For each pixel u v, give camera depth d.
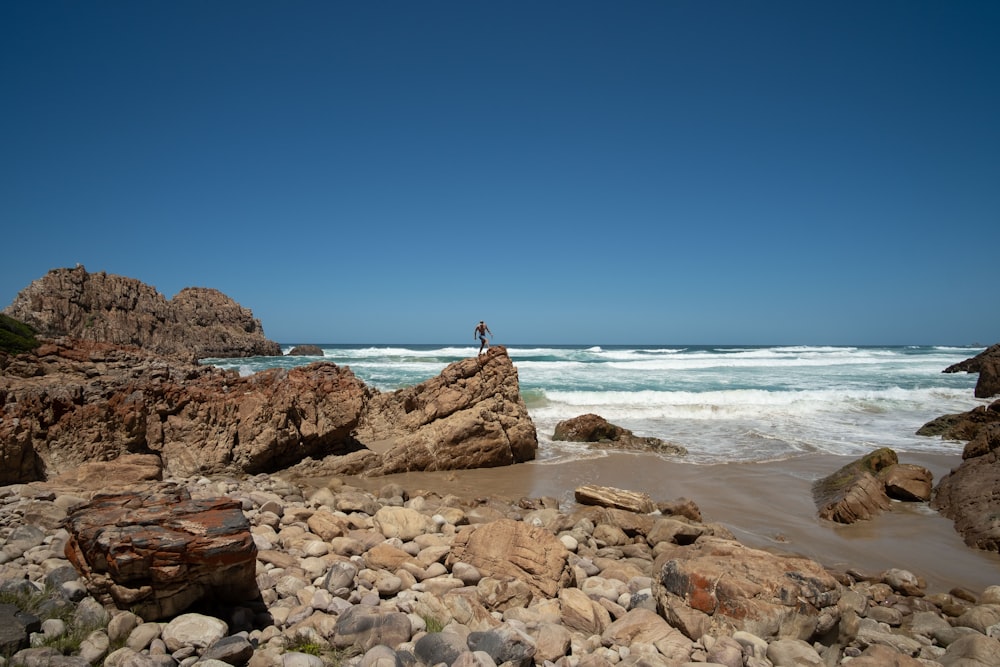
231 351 80.00
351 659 4.95
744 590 5.99
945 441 19.66
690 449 18.39
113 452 12.23
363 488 13.49
